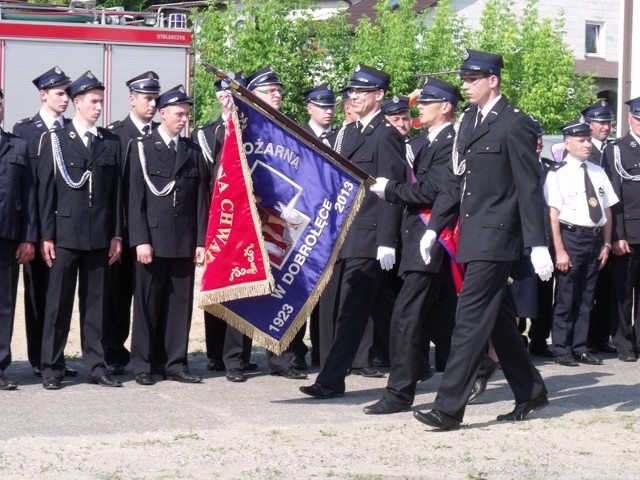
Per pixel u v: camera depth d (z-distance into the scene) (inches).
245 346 358.3
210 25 807.7
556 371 378.6
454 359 280.7
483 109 285.4
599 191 394.0
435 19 861.8
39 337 353.7
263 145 306.2
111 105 703.7
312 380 354.9
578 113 890.7
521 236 282.2
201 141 353.7
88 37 698.2
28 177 331.6
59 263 334.3
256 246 298.8
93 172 336.5
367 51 831.1
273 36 807.1
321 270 310.5
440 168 296.0
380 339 371.9
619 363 398.9
